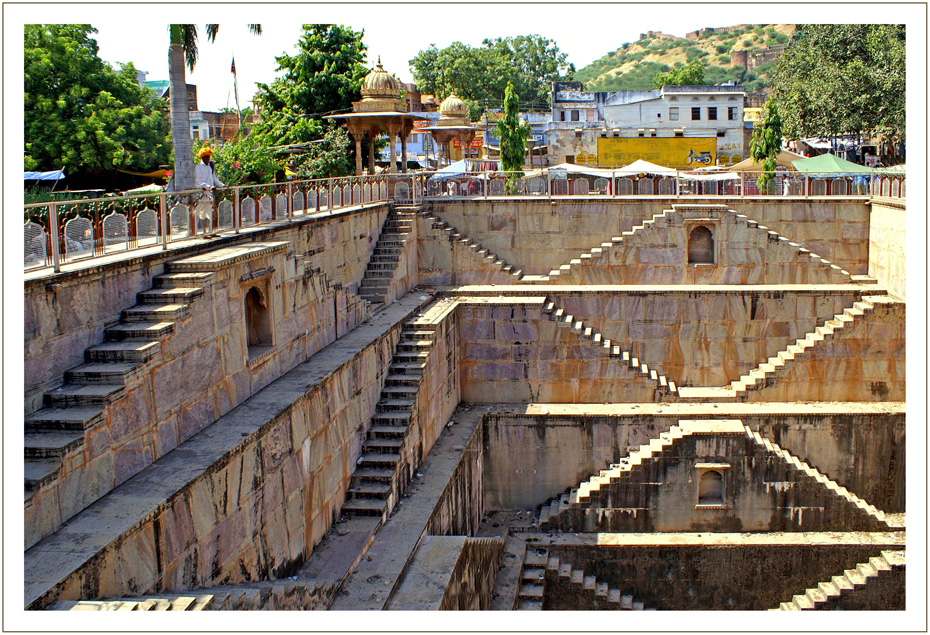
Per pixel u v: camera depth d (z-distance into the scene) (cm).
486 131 5303
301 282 1602
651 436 2184
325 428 1480
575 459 2203
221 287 1275
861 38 3962
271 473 1248
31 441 917
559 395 2302
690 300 2353
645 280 2578
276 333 1483
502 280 2589
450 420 2170
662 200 2650
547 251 2684
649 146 4984
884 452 2178
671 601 1977
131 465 1035
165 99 3434
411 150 5834
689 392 2327
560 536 2030
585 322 2383
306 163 3105
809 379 2292
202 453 1112
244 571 1152
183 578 1002
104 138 2716
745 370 2373
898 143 3944
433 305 2297
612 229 2666
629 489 2033
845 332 2277
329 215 2005
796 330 2358
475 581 1545
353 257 2219
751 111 6519
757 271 2564
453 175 2709
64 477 913
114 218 1168
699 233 2581
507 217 2678
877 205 2559
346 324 1859
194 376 1193
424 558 1398
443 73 7144
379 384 1819
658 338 2370
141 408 1059
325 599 1203
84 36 2894
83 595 828
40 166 2742
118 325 1122
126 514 933
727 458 2009
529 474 2217
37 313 984
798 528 2011
